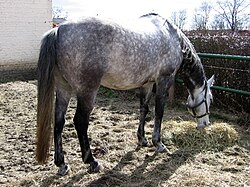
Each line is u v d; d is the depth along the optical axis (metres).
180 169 3.44
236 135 4.35
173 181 3.16
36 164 3.58
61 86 3.23
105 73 3.11
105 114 5.80
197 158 3.76
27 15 12.84
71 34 2.95
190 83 4.19
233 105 5.91
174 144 4.22
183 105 6.34
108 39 3.03
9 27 12.52
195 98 4.24
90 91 3.05
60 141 3.27
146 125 5.05
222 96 6.09
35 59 13.32
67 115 5.70
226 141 4.24
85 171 3.35
